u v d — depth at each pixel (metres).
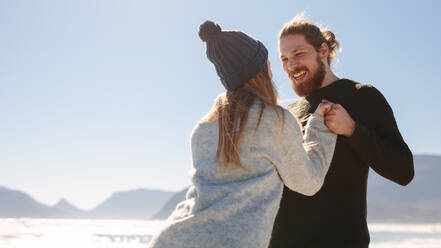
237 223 1.26
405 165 1.84
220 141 1.38
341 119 1.69
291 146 1.38
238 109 1.39
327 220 1.95
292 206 2.00
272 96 1.48
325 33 2.41
